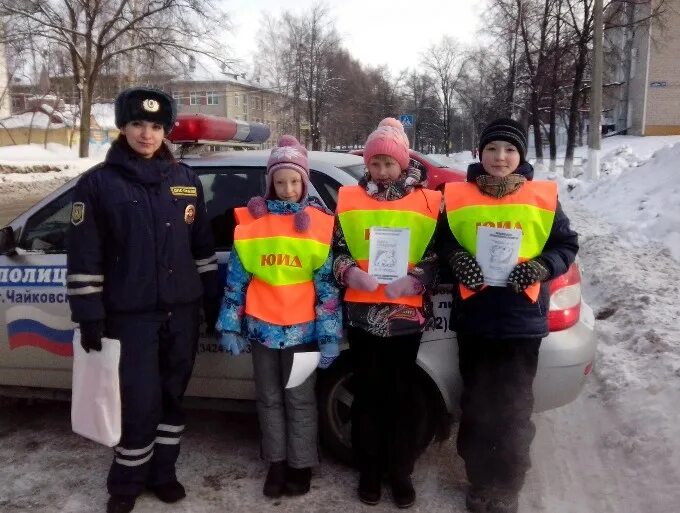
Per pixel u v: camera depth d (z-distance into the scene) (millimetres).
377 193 2814
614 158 17516
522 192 2697
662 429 3225
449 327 2918
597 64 15078
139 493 2902
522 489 2955
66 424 3816
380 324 2738
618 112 39938
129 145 2814
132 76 31266
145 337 2787
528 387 2764
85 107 29531
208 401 3398
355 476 3180
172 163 2889
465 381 2852
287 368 2896
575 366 2904
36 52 28672
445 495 2982
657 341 4289
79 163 26188
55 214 3494
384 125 2816
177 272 2822
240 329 2904
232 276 2895
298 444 2967
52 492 3074
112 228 2709
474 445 2812
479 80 47719
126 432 2811
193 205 2912
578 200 12086
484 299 2701
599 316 5273
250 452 3449
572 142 19281
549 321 2889
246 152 3730
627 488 2912
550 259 2623
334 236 2865
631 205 9461
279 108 53625
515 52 27203
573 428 3525
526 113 28781
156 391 2838
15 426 3795
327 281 2838
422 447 3006
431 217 2787
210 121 3584
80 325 2715
